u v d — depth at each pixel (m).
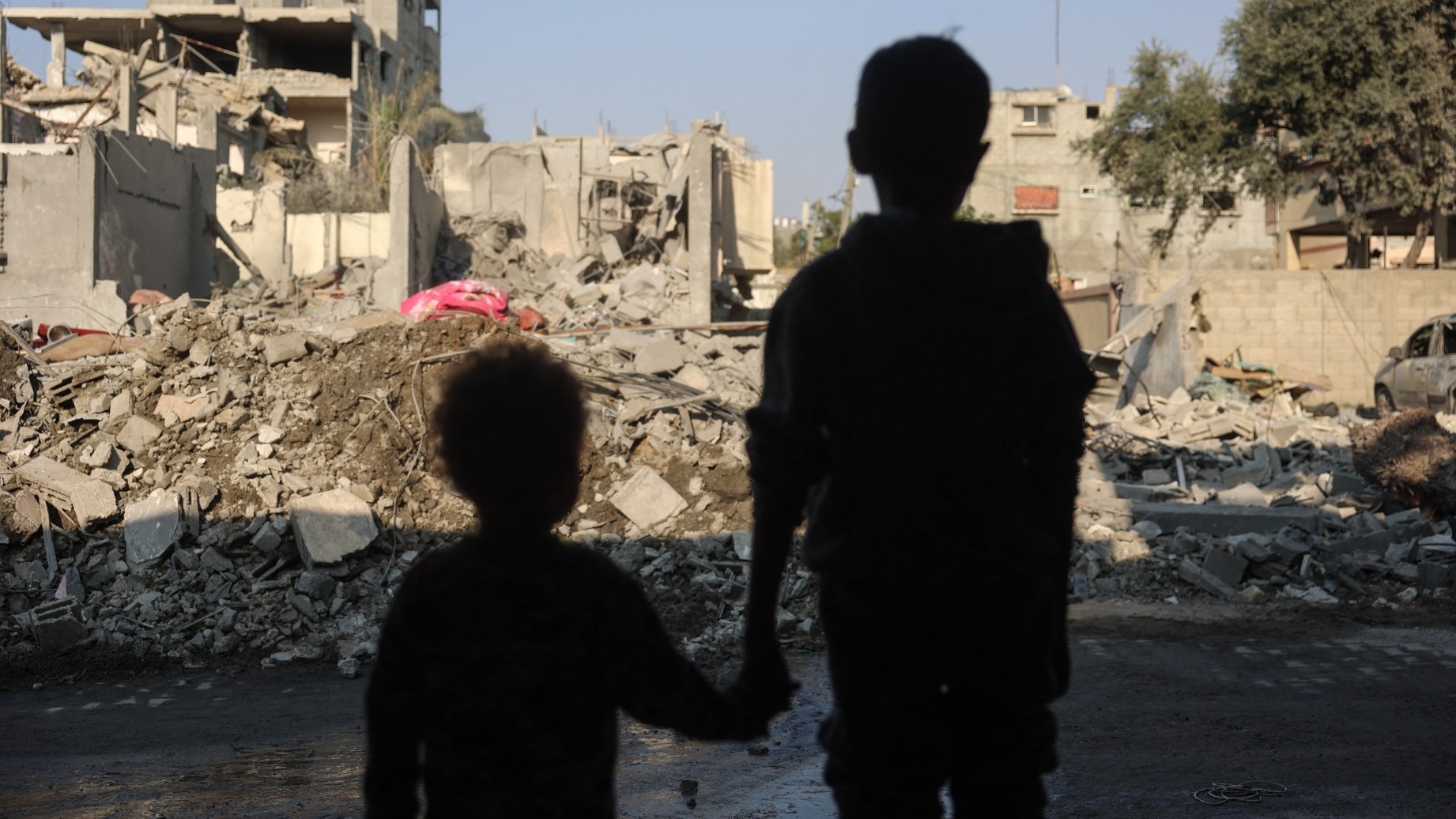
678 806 4.50
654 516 9.60
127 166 23.08
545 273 29.20
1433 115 28.28
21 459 9.66
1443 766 4.96
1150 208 36.41
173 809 4.63
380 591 8.69
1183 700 6.39
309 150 42.91
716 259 28.20
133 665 7.80
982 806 1.98
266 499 9.22
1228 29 30.83
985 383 1.82
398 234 25.62
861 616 1.89
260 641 8.15
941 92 1.92
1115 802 4.46
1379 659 7.45
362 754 5.60
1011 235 1.90
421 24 56.16
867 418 1.83
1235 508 10.70
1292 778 4.78
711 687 1.92
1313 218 39.72
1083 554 10.12
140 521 8.93
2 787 5.03
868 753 1.90
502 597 1.72
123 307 21.39
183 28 46.19
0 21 37.75
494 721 1.70
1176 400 16.55
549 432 1.75
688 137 31.86
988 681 1.91
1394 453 11.45
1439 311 23.19
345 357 10.53
